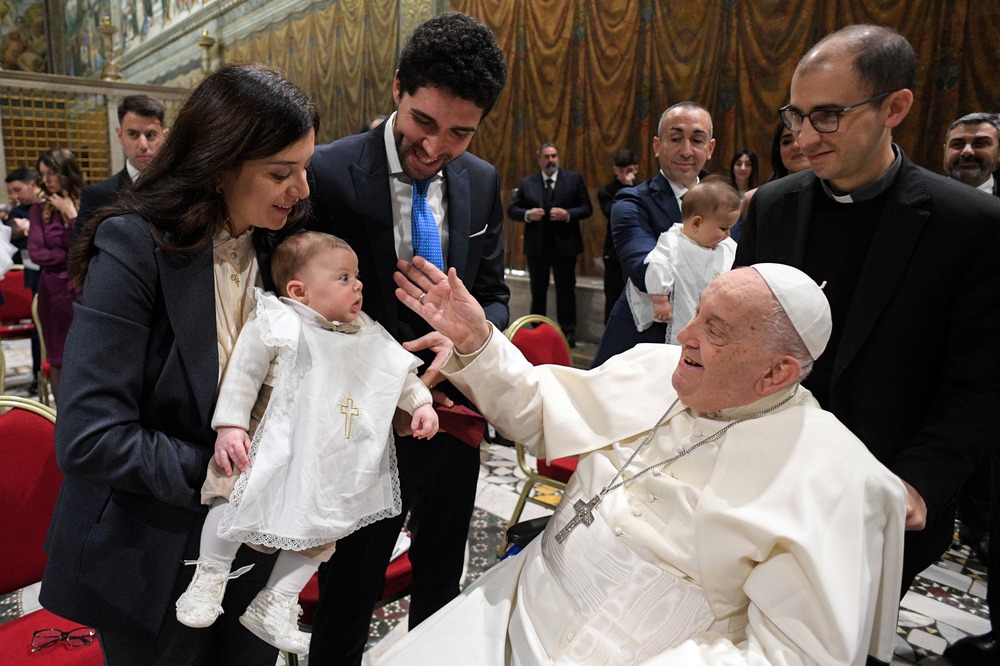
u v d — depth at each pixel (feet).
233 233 4.66
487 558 10.57
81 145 35.96
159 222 4.25
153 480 4.10
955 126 12.31
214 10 41.60
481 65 5.23
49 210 14.97
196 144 4.20
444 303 5.35
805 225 6.16
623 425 5.45
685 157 11.19
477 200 6.54
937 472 5.15
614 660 4.58
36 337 18.26
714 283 4.62
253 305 4.76
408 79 5.37
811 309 4.41
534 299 22.65
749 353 4.43
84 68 61.57
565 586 4.95
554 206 21.79
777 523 4.29
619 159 20.26
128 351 4.10
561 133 23.76
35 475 5.99
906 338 5.57
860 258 5.88
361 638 6.37
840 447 4.53
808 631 4.10
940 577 10.66
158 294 4.28
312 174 5.83
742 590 4.53
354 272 5.03
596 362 12.02
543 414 5.74
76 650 5.56
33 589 9.62
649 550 4.75
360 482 4.80
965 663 8.55
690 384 4.75
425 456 6.29
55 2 63.31
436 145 5.52
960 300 5.39
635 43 21.43
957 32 15.43
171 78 47.83
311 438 4.61
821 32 17.62
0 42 61.62
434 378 5.65
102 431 3.97
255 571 4.93
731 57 19.44
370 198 5.88
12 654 5.48
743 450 4.68
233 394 4.38
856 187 5.82
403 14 28.17
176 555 4.39
